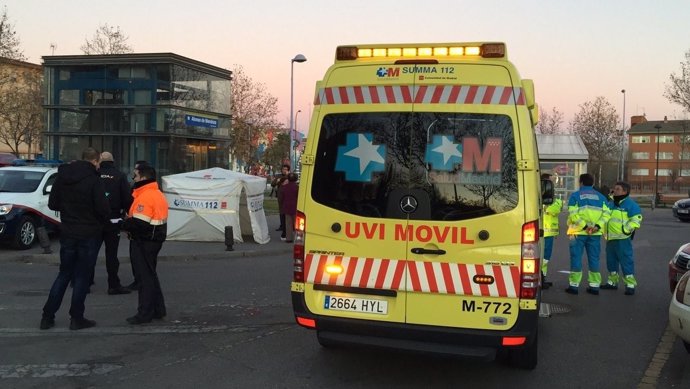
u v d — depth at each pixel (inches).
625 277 352.8
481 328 171.2
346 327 180.1
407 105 178.5
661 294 354.3
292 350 229.3
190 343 237.8
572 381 199.6
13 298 318.0
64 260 253.0
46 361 212.5
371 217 179.2
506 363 217.2
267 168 2086.6
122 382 191.9
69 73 863.1
